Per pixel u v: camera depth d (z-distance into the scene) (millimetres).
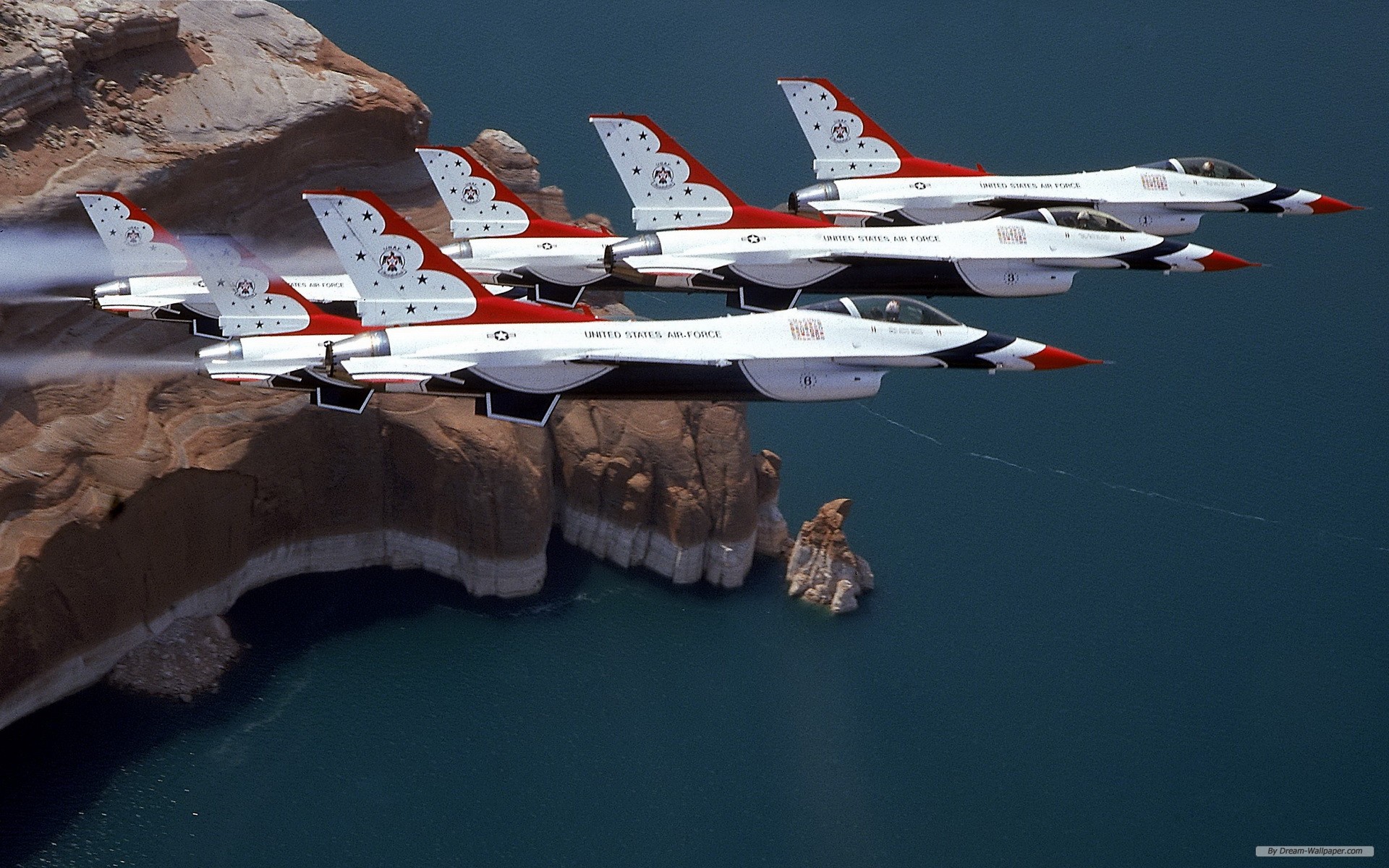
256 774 57656
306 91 72125
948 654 66750
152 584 62125
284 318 51188
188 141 67375
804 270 56500
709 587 69688
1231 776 62188
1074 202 62500
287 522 67125
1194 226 66188
